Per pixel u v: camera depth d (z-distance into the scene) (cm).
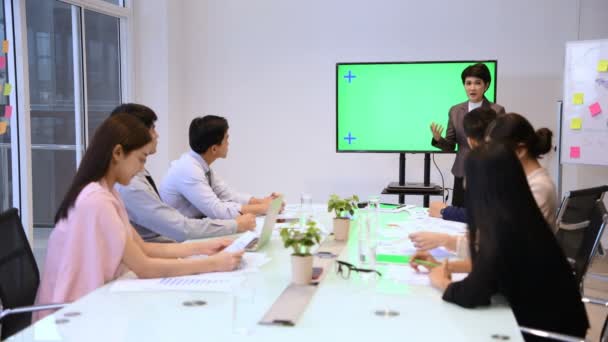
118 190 263
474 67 406
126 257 188
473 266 161
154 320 148
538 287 158
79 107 455
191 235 263
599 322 349
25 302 197
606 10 480
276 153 552
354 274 192
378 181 535
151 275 188
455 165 420
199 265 193
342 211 254
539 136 236
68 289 185
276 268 202
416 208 351
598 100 449
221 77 554
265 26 543
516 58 501
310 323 145
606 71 444
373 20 523
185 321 147
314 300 165
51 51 420
